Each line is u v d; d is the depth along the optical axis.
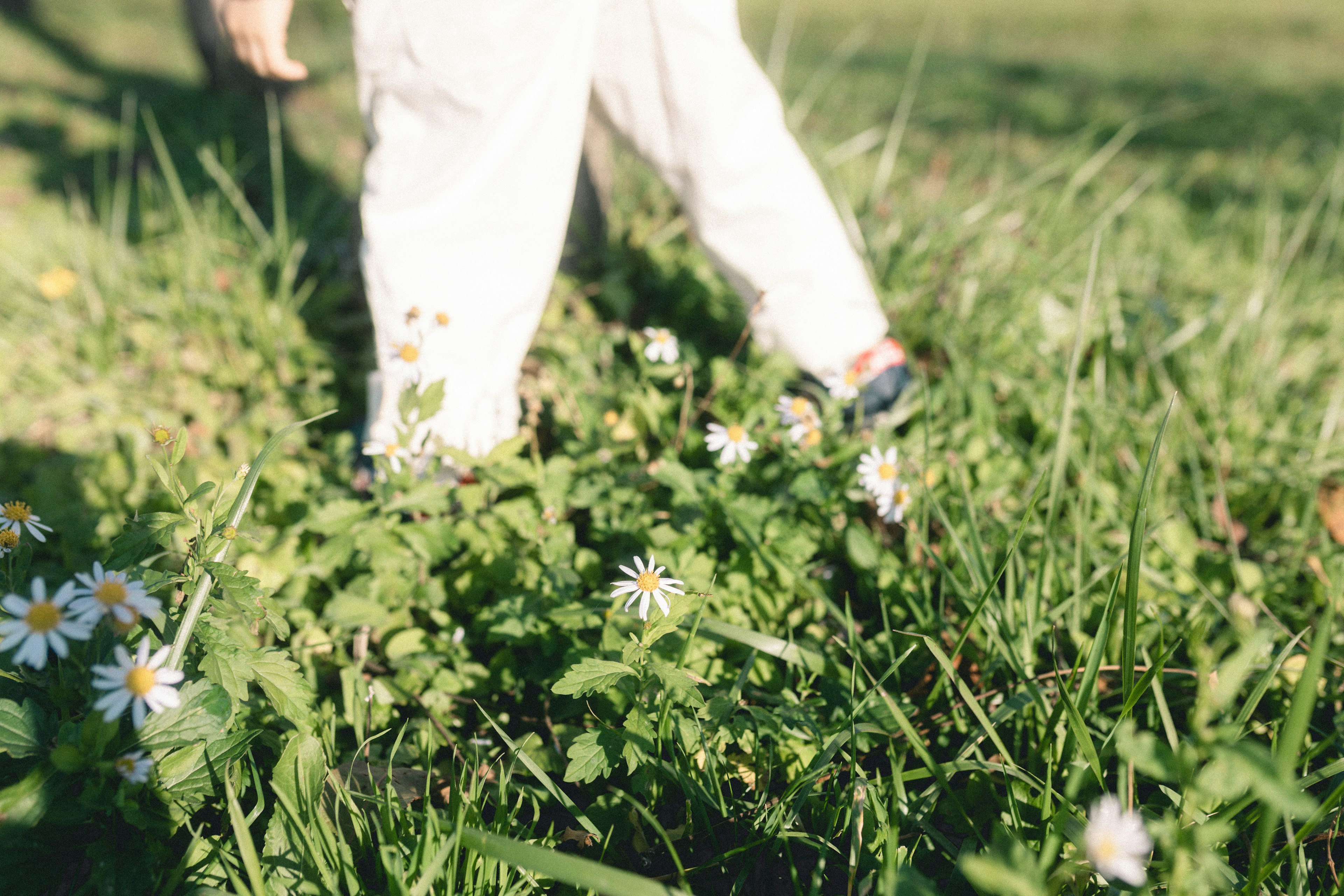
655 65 1.54
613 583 1.16
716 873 1.12
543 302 1.60
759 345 1.92
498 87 1.38
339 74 5.93
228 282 2.48
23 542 1.14
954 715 1.28
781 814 1.09
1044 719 1.24
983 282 2.43
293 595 1.45
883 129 4.84
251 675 0.99
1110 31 11.05
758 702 1.35
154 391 2.11
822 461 1.71
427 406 1.40
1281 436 2.04
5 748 0.93
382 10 1.40
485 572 1.52
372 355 2.25
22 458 1.87
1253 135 5.57
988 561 1.54
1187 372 2.21
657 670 1.10
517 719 1.35
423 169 1.44
